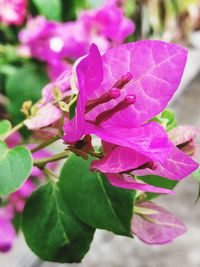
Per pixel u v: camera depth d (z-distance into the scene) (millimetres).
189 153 255
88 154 259
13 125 606
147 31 890
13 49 673
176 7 920
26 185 645
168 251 1310
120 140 218
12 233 580
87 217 278
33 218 290
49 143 269
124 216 272
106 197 276
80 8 687
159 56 237
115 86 232
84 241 287
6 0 641
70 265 1176
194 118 2027
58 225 287
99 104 234
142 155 224
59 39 600
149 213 282
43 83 628
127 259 1271
